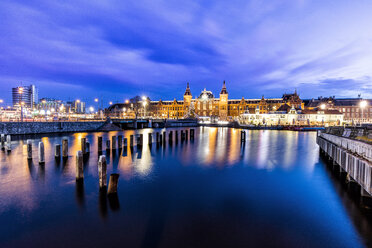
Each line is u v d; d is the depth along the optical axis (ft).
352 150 49.14
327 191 42.73
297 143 122.21
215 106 461.37
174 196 39.83
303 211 33.94
